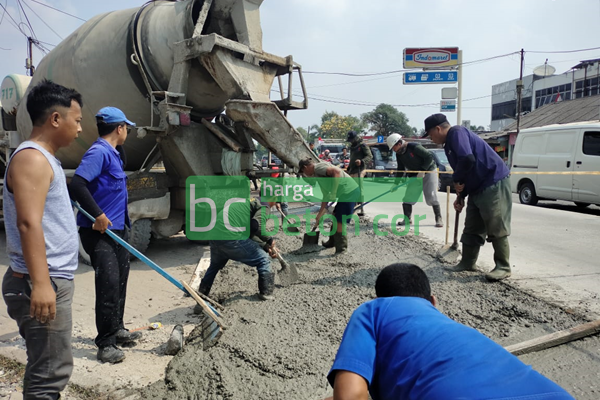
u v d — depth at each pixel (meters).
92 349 3.48
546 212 9.07
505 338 3.20
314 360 2.94
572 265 5.03
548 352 3.03
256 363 2.92
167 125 5.43
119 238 3.19
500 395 1.28
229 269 5.29
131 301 4.62
